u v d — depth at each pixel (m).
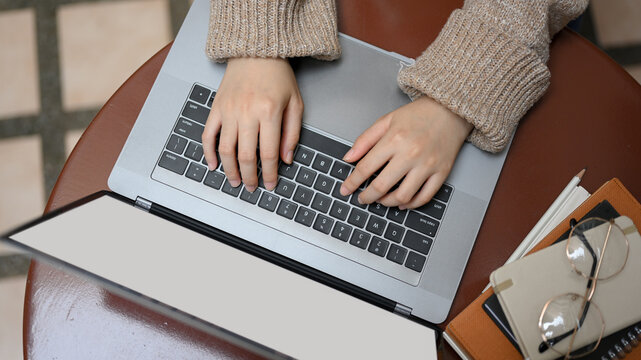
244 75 0.57
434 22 0.64
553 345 0.48
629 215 0.54
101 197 0.50
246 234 0.57
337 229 0.57
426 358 0.45
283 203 0.57
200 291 0.41
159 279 0.40
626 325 0.49
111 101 0.62
